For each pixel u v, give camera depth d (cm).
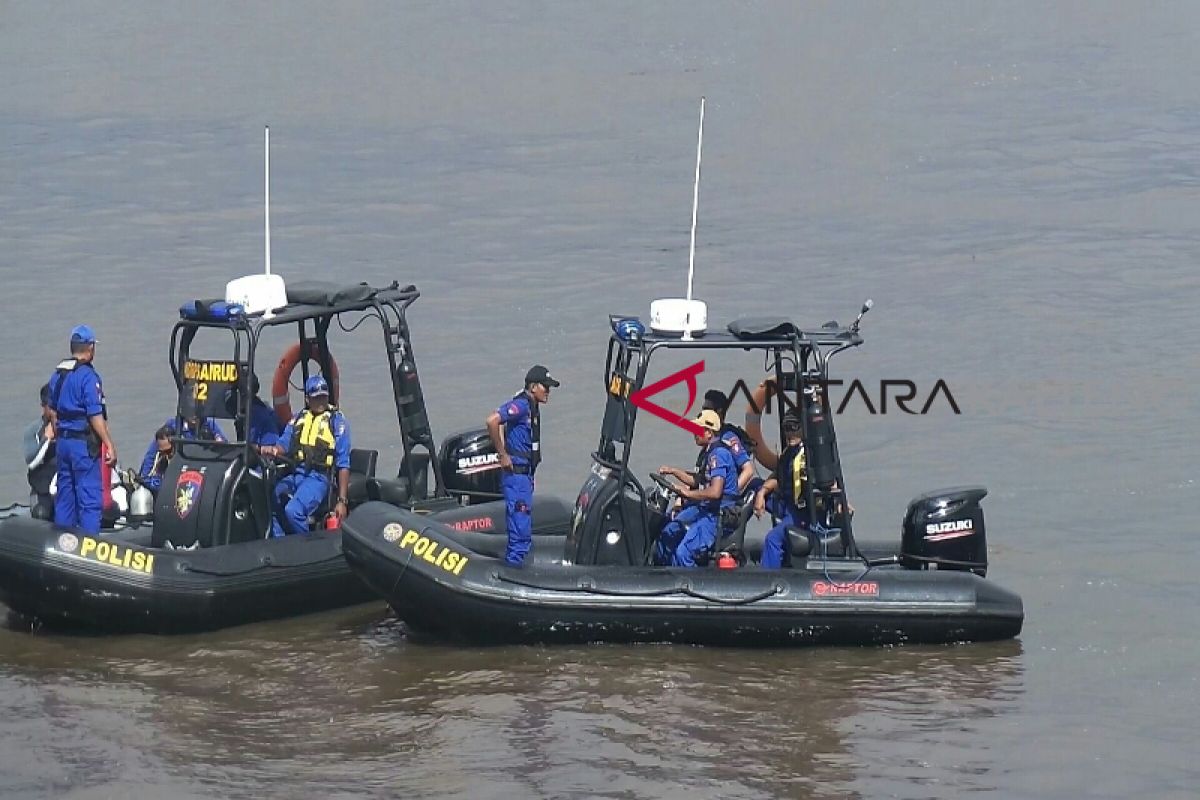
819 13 13600
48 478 3969
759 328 3738
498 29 13350
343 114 10806
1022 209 8331
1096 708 3391
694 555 3828
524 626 3691
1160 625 3856
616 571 3716
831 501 3825
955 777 3061
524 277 7231
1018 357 6084
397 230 8075
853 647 3731
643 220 8231
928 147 9725
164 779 3028
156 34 13538
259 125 10531
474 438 4447
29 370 5878
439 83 11631
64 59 12719
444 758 3123
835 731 3259
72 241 7831
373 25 13600
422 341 6331
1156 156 9388
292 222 8212
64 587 3781
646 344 3706
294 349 4438
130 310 6694
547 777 3042
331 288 4222
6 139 10150
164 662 3684
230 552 3888
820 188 8862
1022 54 12138
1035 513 4641
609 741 3200
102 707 3397
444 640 3809
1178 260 7338
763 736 3238
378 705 3397
